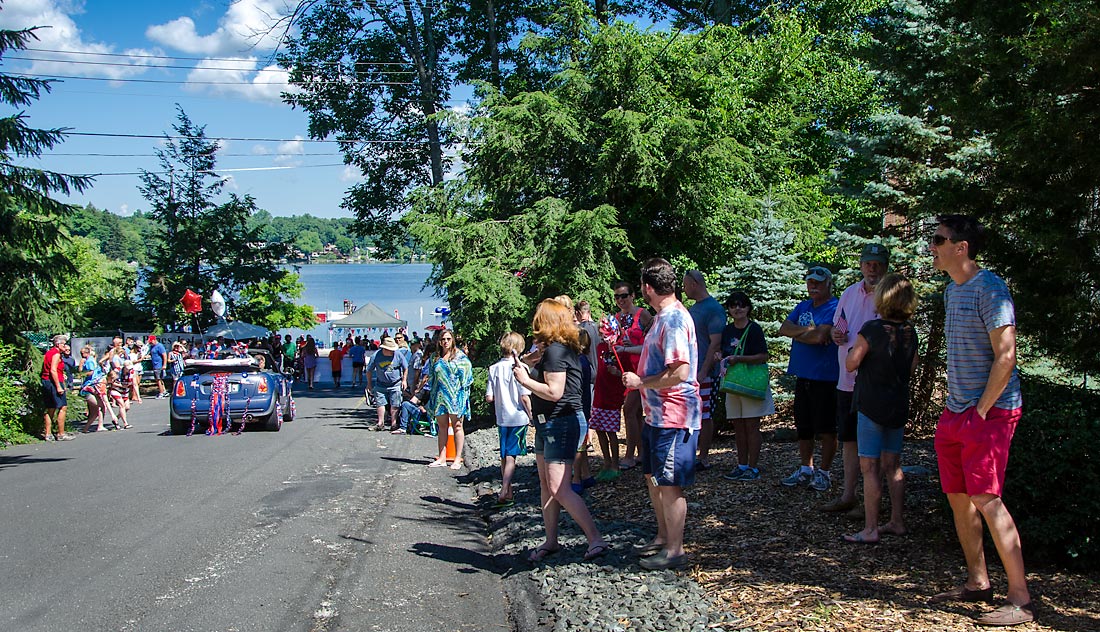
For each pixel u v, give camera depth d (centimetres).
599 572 532
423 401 1513
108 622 482
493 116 1672
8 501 850
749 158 1689
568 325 577
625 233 1527
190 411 1476
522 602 503
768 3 2425
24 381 1488
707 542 572
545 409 570
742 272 1183
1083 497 460
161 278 4022
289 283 5097
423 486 938
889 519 584
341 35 2856
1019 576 401
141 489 913
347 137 3048
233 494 881
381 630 471
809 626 405
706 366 758
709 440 823
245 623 481
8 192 1884
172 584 557
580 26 1750
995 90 614
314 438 1422
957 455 426
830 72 2200
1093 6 512
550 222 1550
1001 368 397
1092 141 528
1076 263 539
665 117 1579
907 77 875
